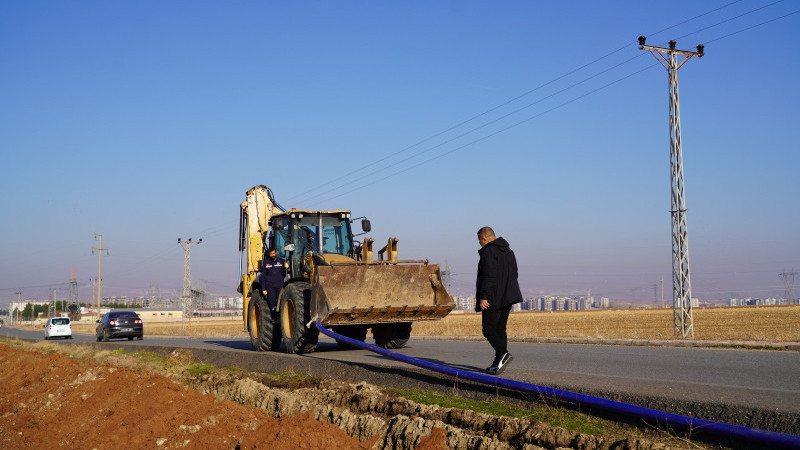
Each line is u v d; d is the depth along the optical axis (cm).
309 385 946
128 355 1723
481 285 803
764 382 750
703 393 611
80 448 845
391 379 870
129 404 995
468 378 733
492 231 830
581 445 526
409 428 660
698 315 6144
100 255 8112
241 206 1738
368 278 1277
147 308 15575
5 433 974
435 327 3750
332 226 1514
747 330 3169
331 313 1199
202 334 3969
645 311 10044
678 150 2516
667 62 2545
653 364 986
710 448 484
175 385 1087
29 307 17962
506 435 582
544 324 4462
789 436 450
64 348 2247
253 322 1596
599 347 1429
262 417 883
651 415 530
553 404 625
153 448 807
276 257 1488
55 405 1147
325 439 689
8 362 1825
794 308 8300
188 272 6744
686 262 2477
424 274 1329
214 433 811
